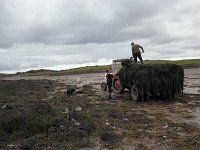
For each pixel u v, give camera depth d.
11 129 11.90
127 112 15.56
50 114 13.95
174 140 10.42
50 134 11.12
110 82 20.69
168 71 18.75
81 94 24.17
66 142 10.44
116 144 10.17
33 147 9.93
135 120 13.44
